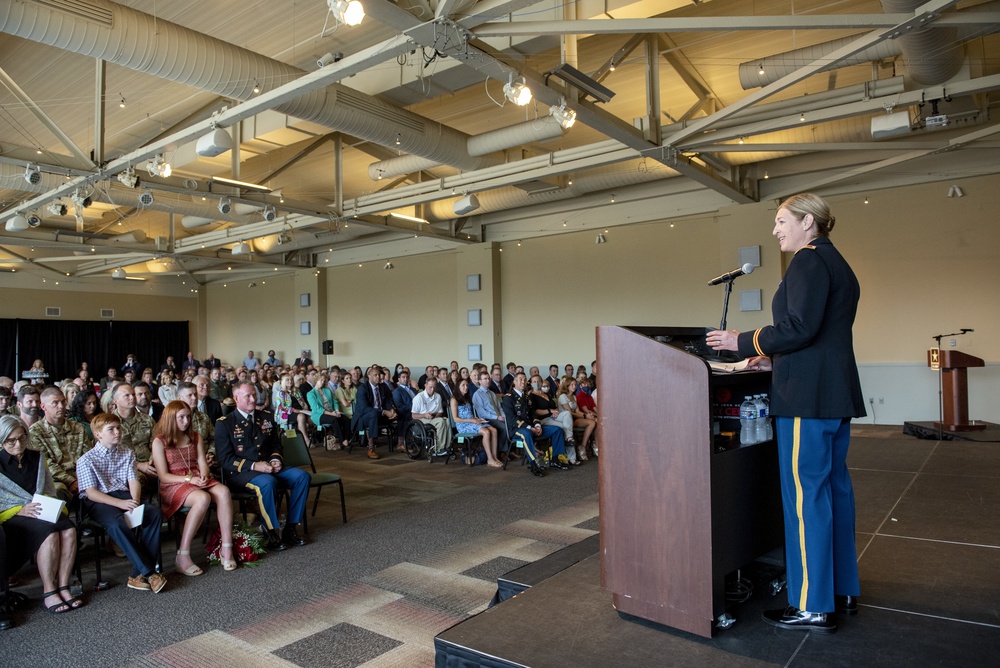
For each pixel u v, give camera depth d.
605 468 2.04
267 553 4.46
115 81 7.23
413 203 9.31
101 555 4.48
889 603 2.03
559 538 4.68
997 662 1.62
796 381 1.81
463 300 13.27
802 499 1.82
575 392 8.68
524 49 6.07
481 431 7.68
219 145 6.15
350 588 3.77
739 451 1.97
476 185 8.66
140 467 4.57
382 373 10.30
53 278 17.17
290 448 5.22
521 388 7.64
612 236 11.56
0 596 3.32
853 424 9.41
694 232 10.69
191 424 4.51
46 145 8.95
